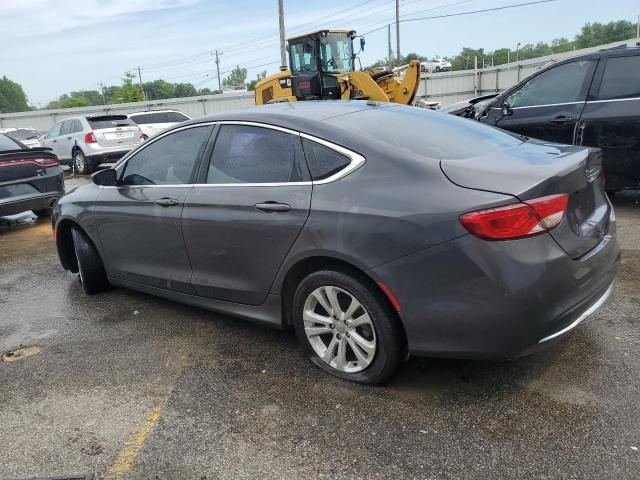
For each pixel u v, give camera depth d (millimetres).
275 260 3244
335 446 2615
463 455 2486
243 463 2549
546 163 2871
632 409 2707
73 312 4574
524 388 2951
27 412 3086
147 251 4133
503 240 2527
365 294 2887
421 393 2982
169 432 2816
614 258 3086
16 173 7707
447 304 2643
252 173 3408
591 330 3521
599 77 6117
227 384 3244
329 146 3100
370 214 2793
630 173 6027
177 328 4090
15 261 6414
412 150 2980
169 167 3965
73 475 2531
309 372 3309
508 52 54875
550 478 2311
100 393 3238
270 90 15469
